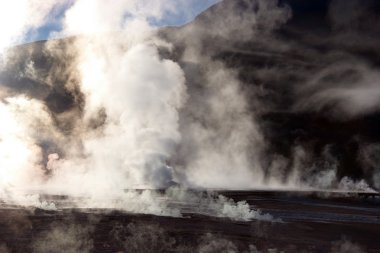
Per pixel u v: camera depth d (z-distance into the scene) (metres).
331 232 18.19
